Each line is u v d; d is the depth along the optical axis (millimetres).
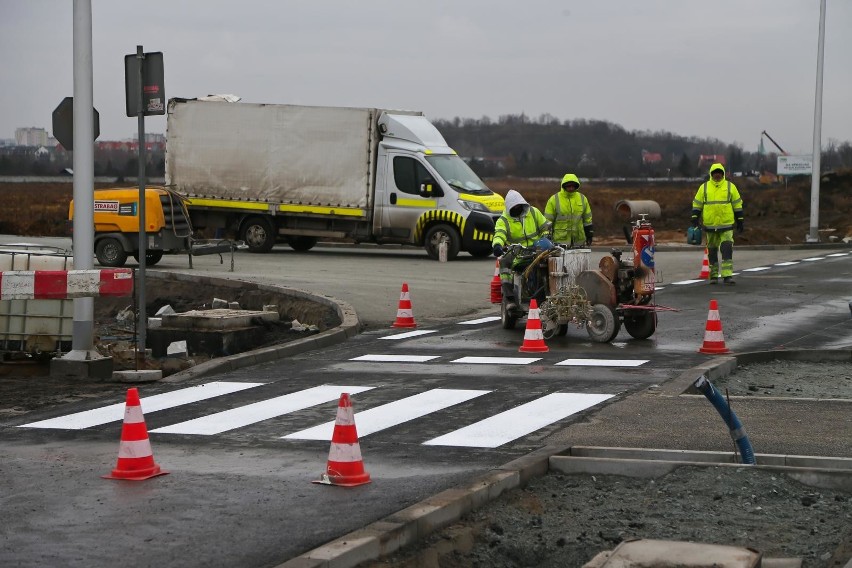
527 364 15727
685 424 11219
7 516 8250
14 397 13742
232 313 19406
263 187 36031
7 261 17047
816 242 41562
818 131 42469
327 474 9133
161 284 24609
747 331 18891
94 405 13195
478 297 23828
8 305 16141
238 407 12938
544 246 18609
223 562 7137
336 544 7211
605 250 38281
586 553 7629
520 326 19844
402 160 34688
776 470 9234
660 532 8008
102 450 10711
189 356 18172
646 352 16750
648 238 17594
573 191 21500
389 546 7434
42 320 16078
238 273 27719
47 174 127125
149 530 7852
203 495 8820
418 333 19172
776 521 8203
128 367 15969
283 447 10766
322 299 21781
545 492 9062
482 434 11148
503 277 19234
